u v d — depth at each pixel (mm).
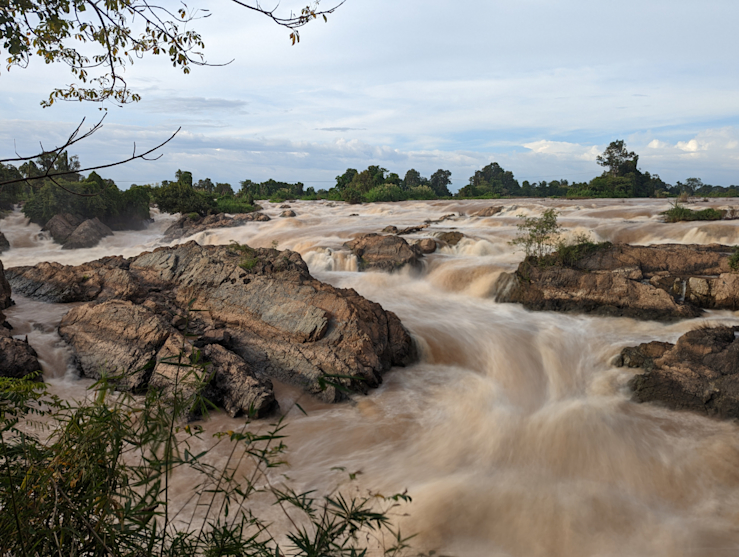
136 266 19688
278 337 14234
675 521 8078
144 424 2732
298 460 9734
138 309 14258
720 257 19250
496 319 18438
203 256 18438
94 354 13461
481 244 28719
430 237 31219
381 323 14891
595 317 18344
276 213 59688
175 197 50688
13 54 4309
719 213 32000
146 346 13344
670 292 18625
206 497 8039
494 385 13523
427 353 15352
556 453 10141
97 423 2664
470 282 23031
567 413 11656
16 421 3100
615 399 12539
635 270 19516
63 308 17312
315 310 14227
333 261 26922
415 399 12602
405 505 8094
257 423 11211
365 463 9641
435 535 7418
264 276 16500
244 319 15180
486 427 11156
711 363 12227
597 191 86375
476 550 7195
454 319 18359
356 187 102812
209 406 11445
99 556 2547
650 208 40188
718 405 11508
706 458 9820
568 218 36312
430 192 104250
